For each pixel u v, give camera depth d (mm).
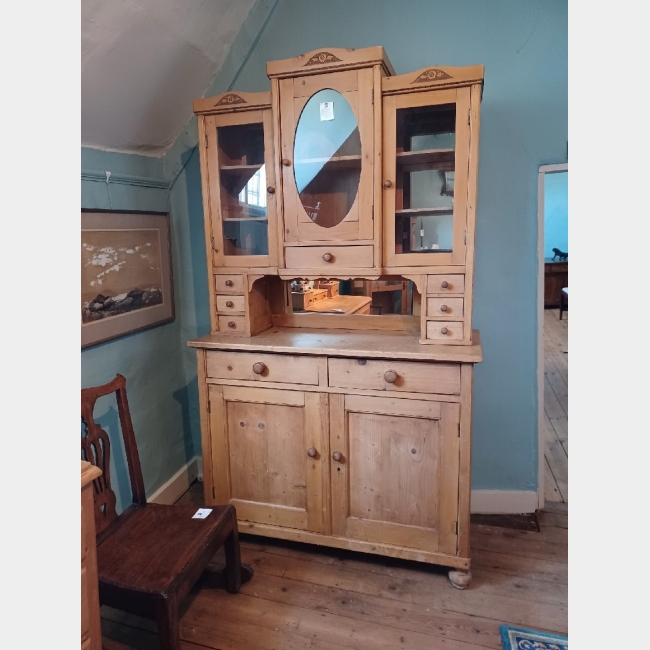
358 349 1854
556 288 7508
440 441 1824
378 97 1765
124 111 1954
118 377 1837
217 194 2066
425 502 1886
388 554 1948
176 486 2561
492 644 1638
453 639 1660
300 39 2213
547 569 1989
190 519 1769
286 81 1859
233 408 2080
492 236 2168
